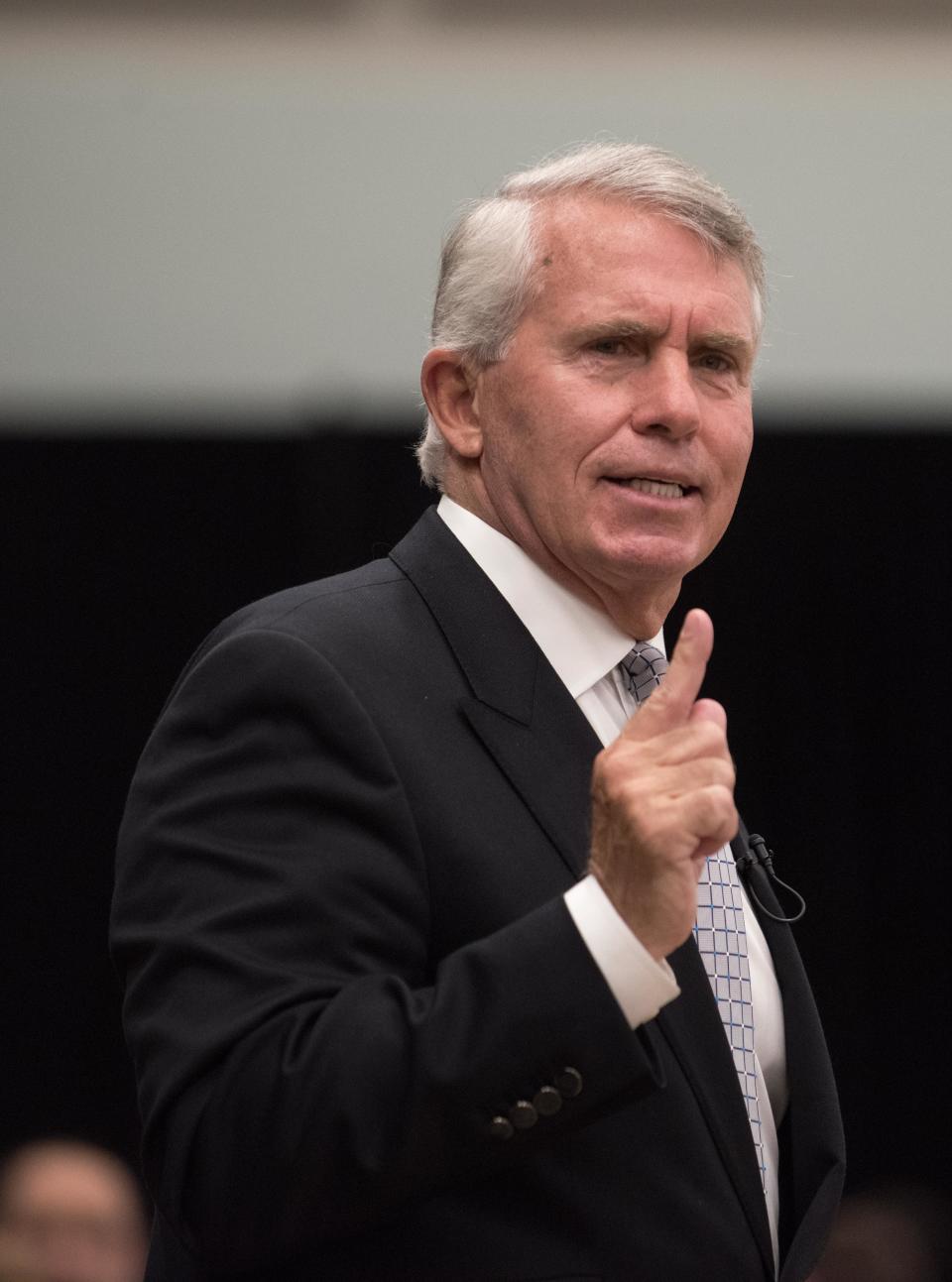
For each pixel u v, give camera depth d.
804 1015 6.44
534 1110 4.93
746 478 16.11
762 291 6.74
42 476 15.73
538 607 6.26
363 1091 4.86
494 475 6.43
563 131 15.07
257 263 15.12
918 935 16.70
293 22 15.07
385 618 5.98
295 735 5.46
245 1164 4.93
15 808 16.27
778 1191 6.20
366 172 15.10
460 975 5.04
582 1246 5.26
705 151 15.27
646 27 15.20
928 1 15.34
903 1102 16.66
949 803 16.47
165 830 5.41
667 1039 5.58
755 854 6.82
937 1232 16.42
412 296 15.10
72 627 16.08
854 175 15.38
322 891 5.22
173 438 15.48
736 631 16.52
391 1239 5.27
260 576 15.90
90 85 15.03
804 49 15.34
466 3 15.09
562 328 6.27
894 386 15.41
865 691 16.48
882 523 16.12
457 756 5.67
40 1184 12.51
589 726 5.96
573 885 5.52
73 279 15.09
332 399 15.06
